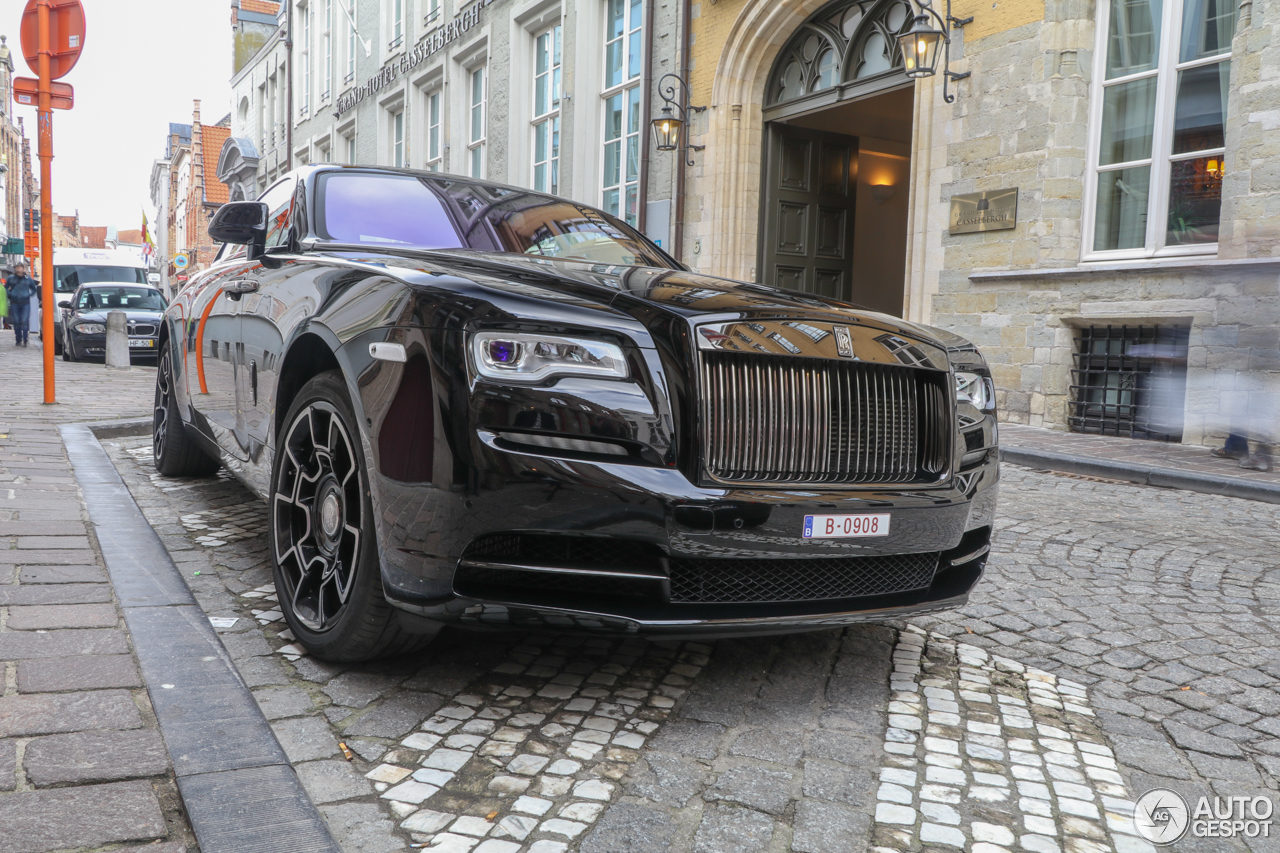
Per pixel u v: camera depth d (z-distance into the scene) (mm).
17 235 62500
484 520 2094
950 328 9461
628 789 1911
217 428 3850
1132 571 3930
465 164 20281
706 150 12562
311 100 29625
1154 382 7863
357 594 2314
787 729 2250
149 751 1907
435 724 2170
